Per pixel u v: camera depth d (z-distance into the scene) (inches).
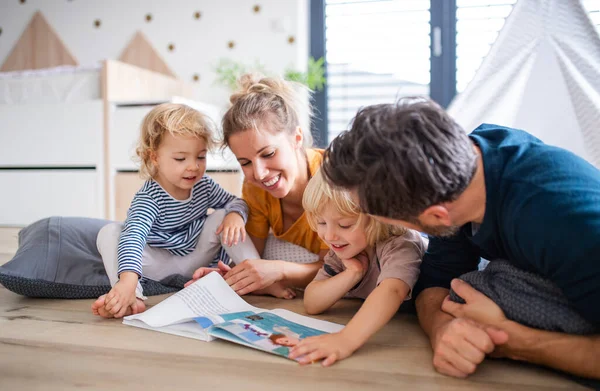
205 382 27.0
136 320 37.6
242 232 47.8
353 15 126.4
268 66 126.4
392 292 34.0
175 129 45.8
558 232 24.3
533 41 56.7
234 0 127.5
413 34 123.4
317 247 51.1
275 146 42.9
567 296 25.6
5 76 113.0
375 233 37.4
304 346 30.3
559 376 28.0
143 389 26.2
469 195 26.6
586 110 53.7
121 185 108.1
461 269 36.7
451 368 27.9
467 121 59.8
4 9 138.5
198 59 130.3
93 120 108.2
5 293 48.6
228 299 40.9
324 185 35.6
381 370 28.9
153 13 132.0
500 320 28.8
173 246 49.8
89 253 49.5
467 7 119.7
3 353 31.4
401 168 23.7
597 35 53.4
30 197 112.8
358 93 127.7
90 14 134.8
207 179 52.1
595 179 25.8
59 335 34.9
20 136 112.5
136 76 114.5
